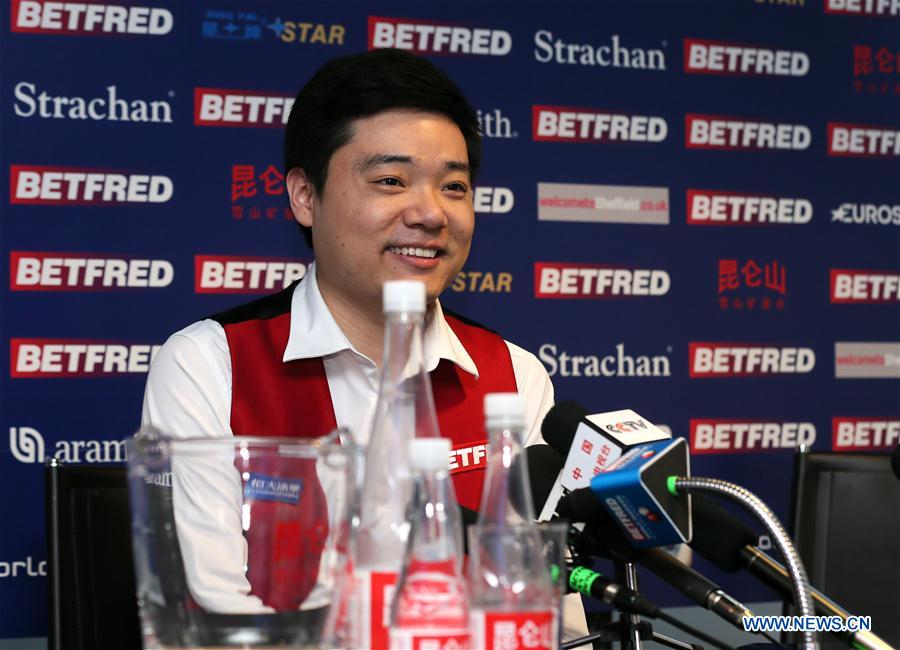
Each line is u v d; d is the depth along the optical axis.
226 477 1.01
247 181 3.27
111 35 3.20
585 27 3.54
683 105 3.61
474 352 2.42
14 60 3.14
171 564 0.99
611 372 3.51
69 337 3.14
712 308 3.59
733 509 3.53
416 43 3.42
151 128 3.22
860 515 2.74
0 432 3.09
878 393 3.70
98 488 2.23
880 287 3.73
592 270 3.51
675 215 3.58
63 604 2.15
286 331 2.27
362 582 1.04
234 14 3.29
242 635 0.98
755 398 3.61
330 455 1.00
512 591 1.00
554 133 3.50
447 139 2.03
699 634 1.23
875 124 3.75
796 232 3.67
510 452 1.04
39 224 3.14
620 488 1.19
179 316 3.22
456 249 2.08
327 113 2.06
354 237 2.05
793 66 3.70
